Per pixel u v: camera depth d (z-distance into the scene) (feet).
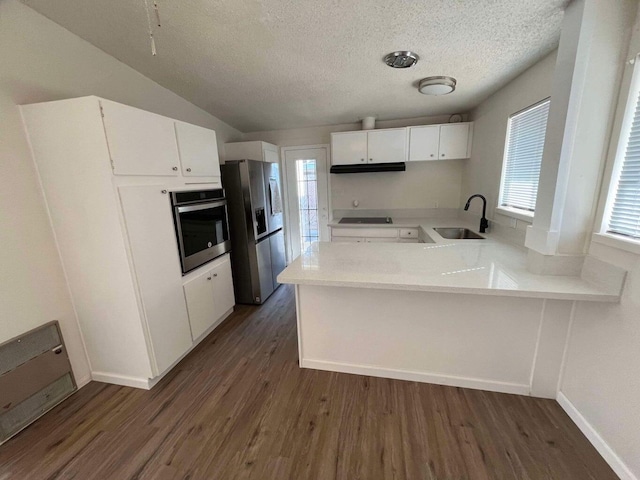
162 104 8.59
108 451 4.90
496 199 8.74
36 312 5.63
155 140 6.31
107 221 5.54
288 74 7.74
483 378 5.99
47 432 5.29
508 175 8.20
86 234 5.72
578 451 4.62
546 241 5.01
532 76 6.84
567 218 4.88
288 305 10.67
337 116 11.80
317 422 5.35
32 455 4.86
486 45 6.06
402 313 6.12
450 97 9.48
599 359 4.60
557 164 4.78
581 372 5.01
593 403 4.73
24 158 5.39
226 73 7.67
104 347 6.40
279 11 5.12
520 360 5.73
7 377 5.18
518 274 5.24
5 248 5.16
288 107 10.53
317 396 6.01
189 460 4.69
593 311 4.73
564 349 5.36
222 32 5.79
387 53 6.54
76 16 5.46
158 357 6.46
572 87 4.49
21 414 5.37
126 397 6.14
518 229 7.32
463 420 5.27
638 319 3.92
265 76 7.89
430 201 12.96
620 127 4.33
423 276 5.22
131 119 5.69
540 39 5.74
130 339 6.17
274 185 11.89
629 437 4.07
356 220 12.78
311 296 6.54
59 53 5.82
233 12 5.18
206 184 8.22
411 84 8.39
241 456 4.74
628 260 4.09
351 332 6.50
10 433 5.18
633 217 4.15
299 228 14.64
